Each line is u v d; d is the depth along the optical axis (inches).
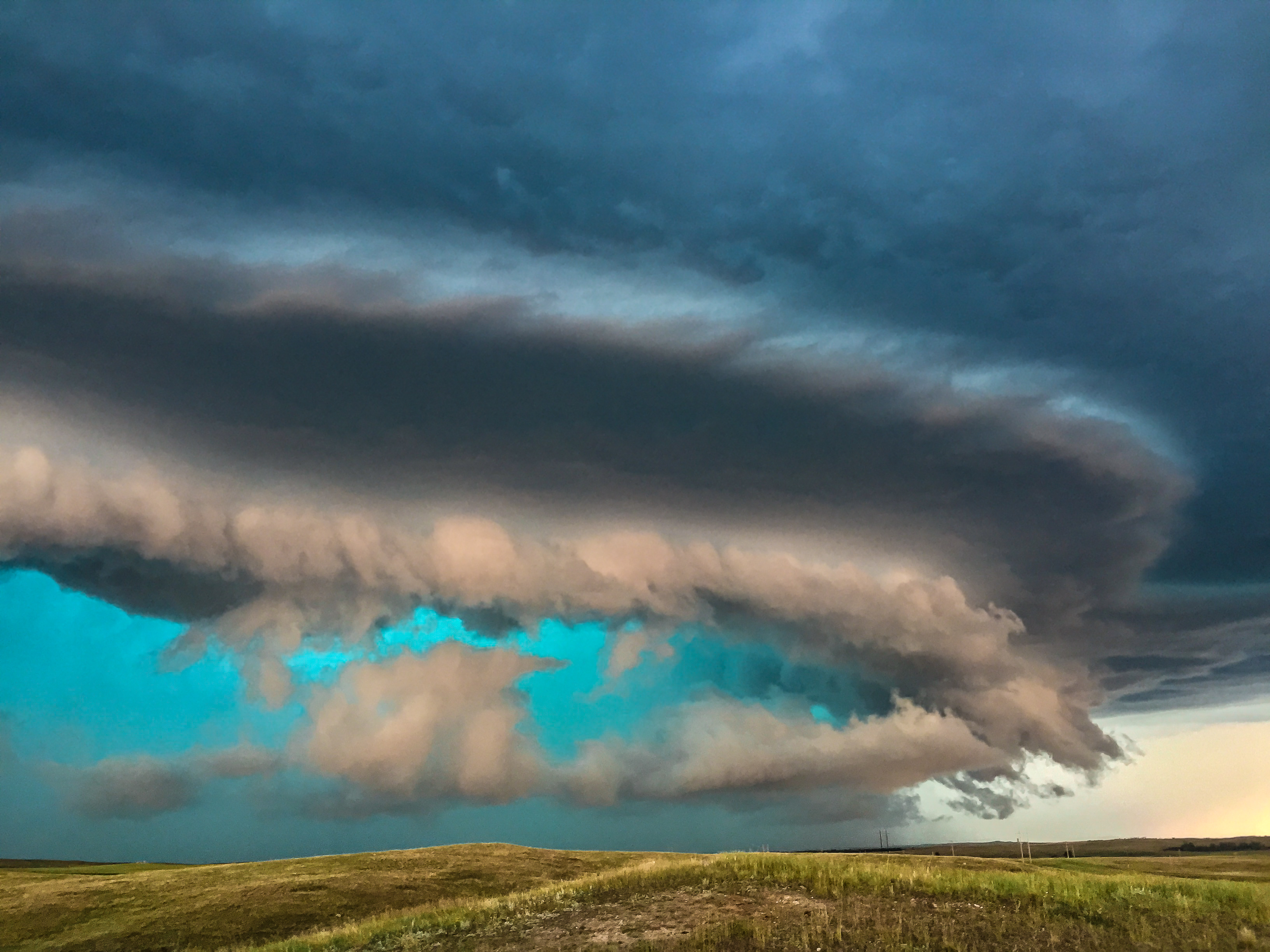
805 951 874.1
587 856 3070.9
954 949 866.8
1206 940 890.7
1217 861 4106.8
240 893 2087.8
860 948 879.7
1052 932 922.1
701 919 1009.5
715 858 1450.5
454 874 2509.8
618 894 1218.0
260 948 1234.6
